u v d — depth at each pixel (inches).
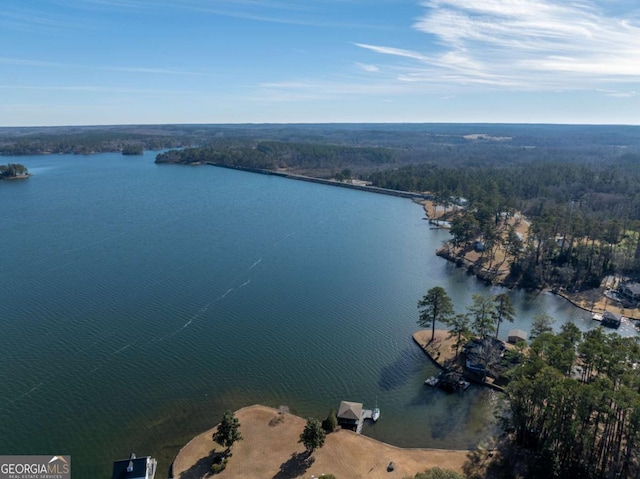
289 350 3688.5
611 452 2411.4
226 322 4106.8
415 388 3275.1
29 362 3385.8
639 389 2348.7
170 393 3107.8
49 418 2832.2
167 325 4010.8
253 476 2390.5
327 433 2758.4
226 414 2561.5
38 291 4606.3
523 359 2955.2
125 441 2672.2
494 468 2487.7
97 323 3991.1
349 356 3644.2
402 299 4837.6
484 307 3644.2
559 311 4852.4
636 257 5757.9
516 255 5792.3
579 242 6018.7
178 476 2377.0
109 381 3203.7
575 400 2290.8
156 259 5703.7
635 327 4478.3
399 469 2475.4
